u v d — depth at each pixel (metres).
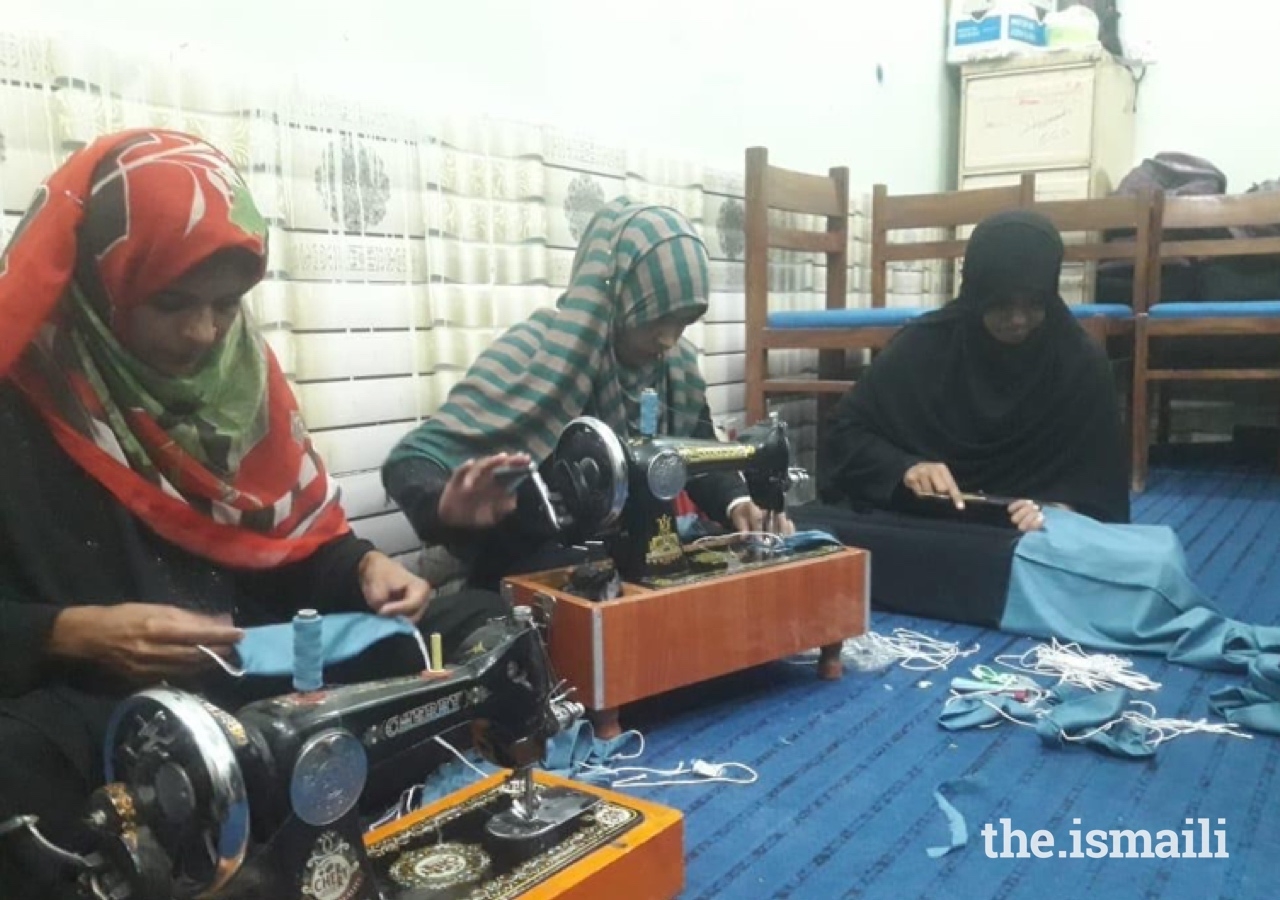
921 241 4.39
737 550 2.10
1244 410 4.84
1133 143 4.89
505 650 1.22
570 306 2.08
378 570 1.58
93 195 1.31
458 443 2.01
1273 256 4.23
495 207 2.40
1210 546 3.15
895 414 2.70
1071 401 2.58
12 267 1.29
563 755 1.70
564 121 2.60
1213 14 4.68
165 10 1.79
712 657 1.89
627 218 2.10
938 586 2.44
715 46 3.14
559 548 2.03
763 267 3.23
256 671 1.29
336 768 1.02
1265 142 4.67
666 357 2.31
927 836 1.51
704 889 1.38
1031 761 1.74
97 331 1.35
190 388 1.41
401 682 1.14
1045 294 2.47
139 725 0.98
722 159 3.23
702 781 1.68
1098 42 4.51
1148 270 3.89
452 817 1.28
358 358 2.14
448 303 2.31
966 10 4.55
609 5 2.71
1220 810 1.56
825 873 1.42
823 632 2.06
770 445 2.05
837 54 3.80
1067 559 2.30
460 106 2.31
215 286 1.35
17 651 1.24
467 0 2.31
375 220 2.14
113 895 0.99
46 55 1.64
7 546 1.32
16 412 1.33
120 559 1.39
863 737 1.84
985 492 2.63
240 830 0.92
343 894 1.05
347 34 2.08
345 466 2.14
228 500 1.46
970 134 4.61
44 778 1.16
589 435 1.77
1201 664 2.11
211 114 1.86
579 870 1.18
